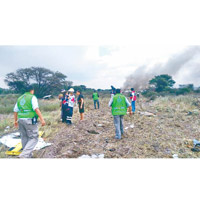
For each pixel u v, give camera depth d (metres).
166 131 5.32
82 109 7.23
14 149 4.02
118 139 4.71
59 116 7.67
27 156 3.57
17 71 26.56
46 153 3.90
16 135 5.18
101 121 6.96
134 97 8.29
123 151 3.97
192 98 10.99
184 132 5.20
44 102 15.41
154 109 9.12
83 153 3.90
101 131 5.57
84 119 7.44
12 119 7.48
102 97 18.36
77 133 5.32
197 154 3.80
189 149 4.05
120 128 5.18
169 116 7.21
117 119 4.79
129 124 6.31
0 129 5.93
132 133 5.23
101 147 4.21
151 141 4.51
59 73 27.30
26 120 3.60
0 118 7.77
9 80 26.66
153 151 3.96
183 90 20.55
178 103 10.11
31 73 26.62
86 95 20.92
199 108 8.47
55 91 28.83
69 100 6.55
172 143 4.37
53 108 10.99
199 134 4.98
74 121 7.07
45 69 26.73
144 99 15.49
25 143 3.88
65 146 4.30
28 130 3.69
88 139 4.79
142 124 6.20
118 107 4.75
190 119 6.62
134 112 8.41
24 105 3.61
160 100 11.84
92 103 13.80
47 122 6.55
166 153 3.86
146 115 7.67
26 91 3.74
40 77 26.98
